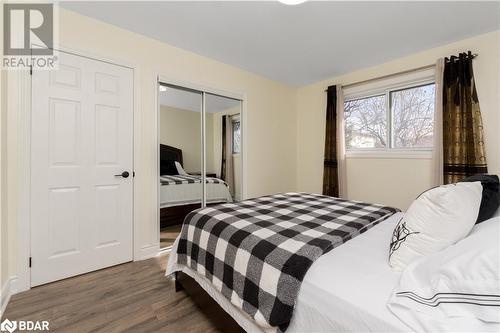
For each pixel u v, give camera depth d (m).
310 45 2.57
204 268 1.39
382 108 3.10
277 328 0.93
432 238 0.88
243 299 1.08
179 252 1.66
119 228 2.23
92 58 2.08
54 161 1.90
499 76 2.21
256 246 1.14
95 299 1.67
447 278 0.70
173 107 2.68
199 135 2.92
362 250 1.09
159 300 1.66
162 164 2.60
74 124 1.99
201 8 1.96
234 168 3.29
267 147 3.66
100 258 2.13
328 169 3.48
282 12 2.01
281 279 0.95
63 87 1.94
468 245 0.75
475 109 2.26
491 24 2.14
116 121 2.21
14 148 1.73
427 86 2.72
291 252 1.04
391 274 0.90
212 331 1.37
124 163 2.26
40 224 1.84
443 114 2.45
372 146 3.21
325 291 0.84
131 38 2.30
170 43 2.54
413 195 2.78
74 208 2.00
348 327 0.75
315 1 1.86
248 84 3.37
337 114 3.36
